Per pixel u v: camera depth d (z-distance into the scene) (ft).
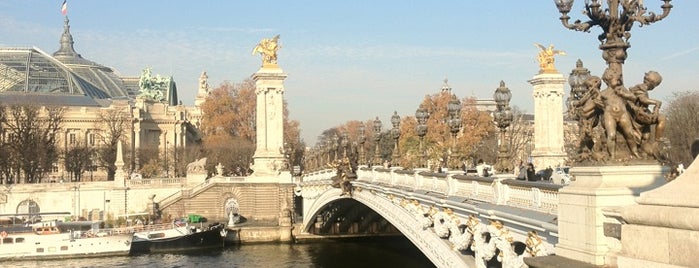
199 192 371.15
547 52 338.34
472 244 105.70
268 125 384.88
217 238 311.68
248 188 371.97
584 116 60.75
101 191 377.91
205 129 571.28
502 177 96.63
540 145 332.19
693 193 42.24
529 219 77.10
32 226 298.97
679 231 42.88
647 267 45.24
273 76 387.34
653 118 58.18
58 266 269.03
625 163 58.18
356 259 266.57
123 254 294.05
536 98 335.26
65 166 534.78
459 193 111.45
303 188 327.47
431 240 125.90
